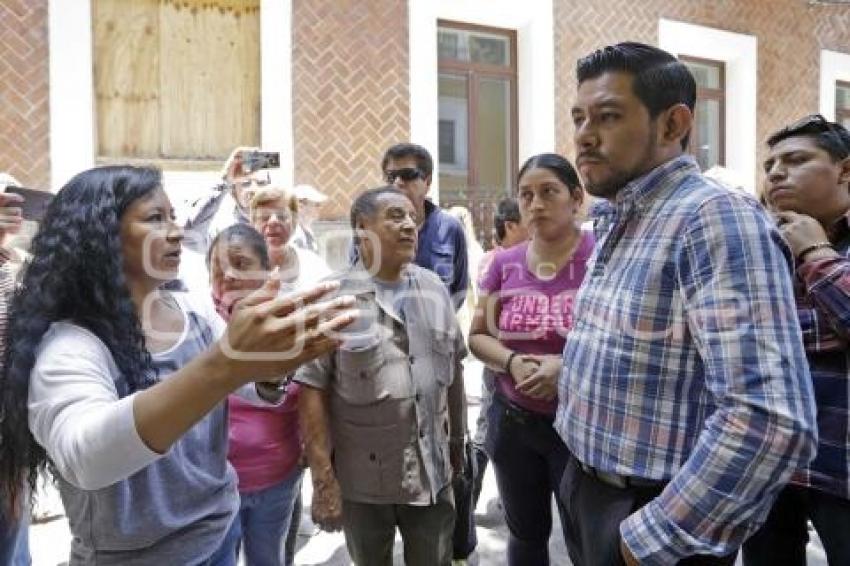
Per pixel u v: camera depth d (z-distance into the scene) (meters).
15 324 1.50
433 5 8.78
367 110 8.45
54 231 1.54
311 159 8.18
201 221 3.52
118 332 1.53
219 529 1.73
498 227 4.34
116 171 1.61
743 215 1.55
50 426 1.36
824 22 11.79
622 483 1.74
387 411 2.49
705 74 11.20
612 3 9.94
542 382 2.56
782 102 11.46
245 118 8.12
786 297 1.52
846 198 2.14
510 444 2.83
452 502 2.68
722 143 11.36
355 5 8.33
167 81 7.81
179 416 1.18
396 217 2.54
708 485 1.49
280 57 7.98
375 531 2.59
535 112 9.55
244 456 2.59
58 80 7.11
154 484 1.61
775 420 1.44
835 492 2.02
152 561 1.62
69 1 7.13
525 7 9.34
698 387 1.62
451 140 9.52
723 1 10.86
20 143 7.01
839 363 2.03
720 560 1.68
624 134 1.71
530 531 2.87
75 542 1.64
